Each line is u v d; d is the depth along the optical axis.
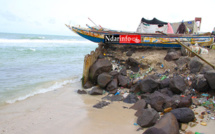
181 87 7.63
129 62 11.16
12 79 11.09
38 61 17.50
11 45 30.25
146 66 10.73
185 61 9.73
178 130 4.94
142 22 14.01
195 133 5.05
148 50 12.30
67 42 49.59
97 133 5.48
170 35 11.84
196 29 14.56
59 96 8.79
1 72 12.60
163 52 11.69
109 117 6.53
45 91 9.41
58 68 14.92
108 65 10.19
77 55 23.38
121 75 9.92
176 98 6.63
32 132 5.55
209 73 7.14
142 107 6.93
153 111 5.86
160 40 11.82
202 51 10.33
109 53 12.59
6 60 16.95
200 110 6.52
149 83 8.18
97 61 10.47
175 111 5.69
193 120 5.73
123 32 12.98
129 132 5.48
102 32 12.70
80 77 12.44
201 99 7.17
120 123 6.05
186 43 11.37
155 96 6.71
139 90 8.73
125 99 8.08
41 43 38.56
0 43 32.31
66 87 10.23
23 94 8.80
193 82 7.93
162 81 8.30
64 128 5.79
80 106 7.63
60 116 6.66
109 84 9.29
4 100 7.98
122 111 7.02
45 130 5.66
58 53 24.31
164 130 4.48
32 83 10.55
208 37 11.77
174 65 10.02
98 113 6.88
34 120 6.32
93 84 10.35
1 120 6.26
